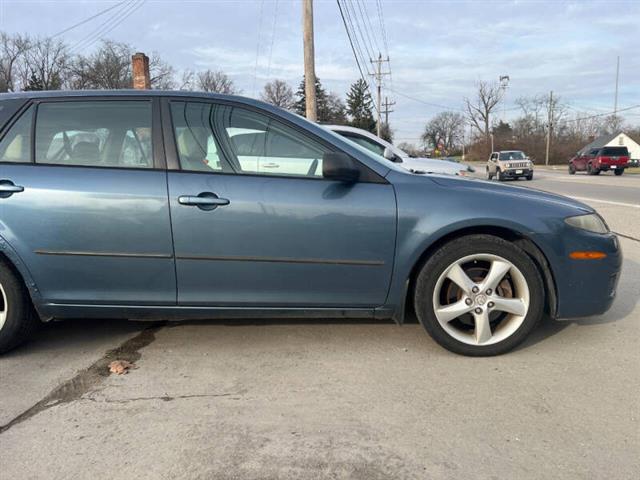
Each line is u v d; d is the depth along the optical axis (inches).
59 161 127.7
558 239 125.6
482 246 125.0
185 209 122.5
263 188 123.6
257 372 123.0
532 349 134.6
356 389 114.1
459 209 123.7
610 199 531.2
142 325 154.9
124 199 122.9
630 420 100.7
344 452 91.4
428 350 134.5
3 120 130.6
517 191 132.9
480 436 95.9
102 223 123.4
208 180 124.0
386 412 104.5
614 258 129.6
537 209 126.6
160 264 124.8
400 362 127.6
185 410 106.0
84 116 129.9
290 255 124.0
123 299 127.4
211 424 100.7
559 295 128.0
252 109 129.3
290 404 108.0
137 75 740.7
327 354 132.7
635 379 117.6
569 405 106.5
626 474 84.8
